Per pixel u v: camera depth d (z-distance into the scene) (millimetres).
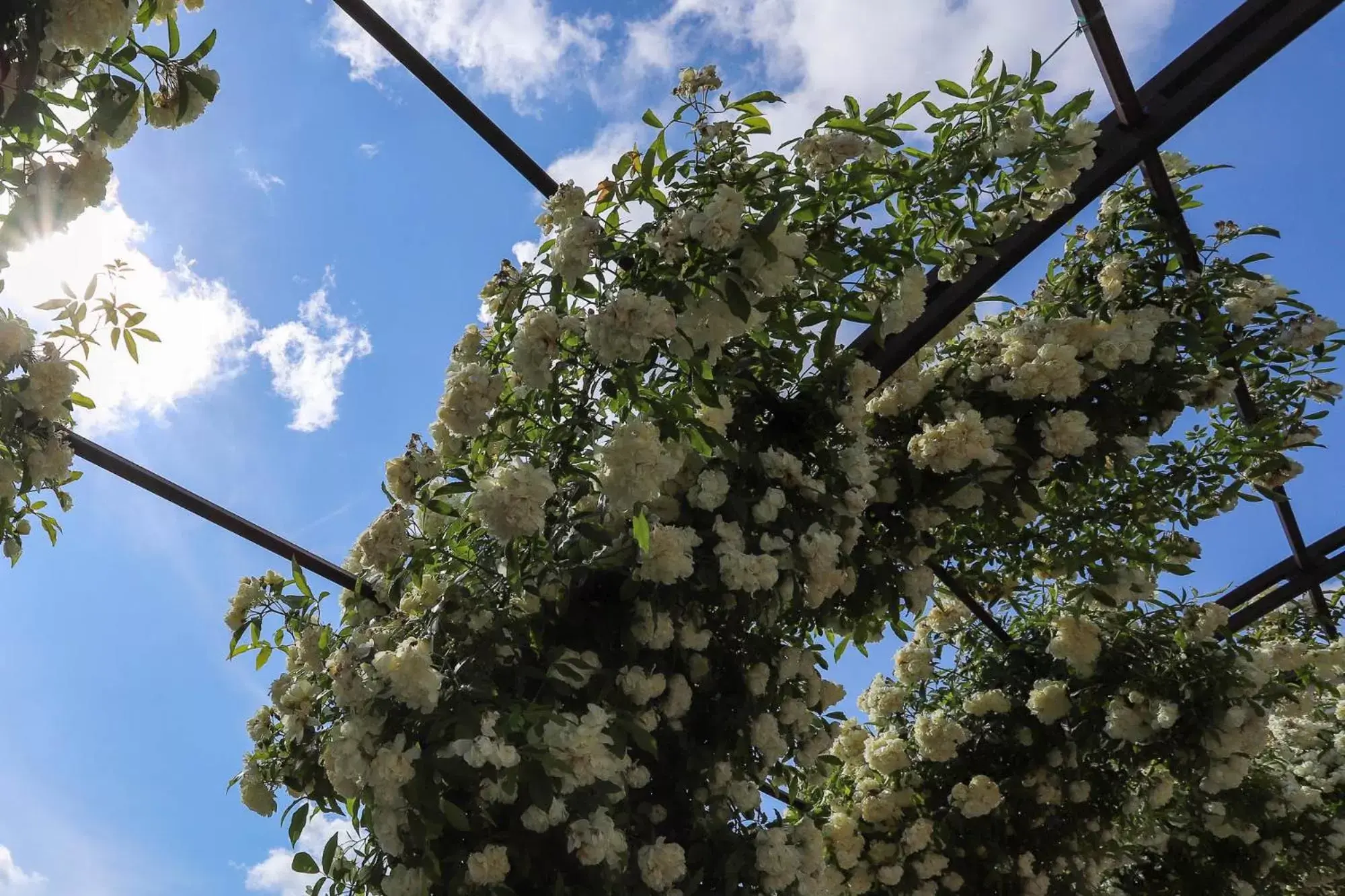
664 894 1723
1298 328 2602
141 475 2035
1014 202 1941
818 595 2000
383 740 1597
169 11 1303
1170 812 3414
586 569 1803
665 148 1677
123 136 1299
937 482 2311
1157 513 2852
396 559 1797
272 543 2193
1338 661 3330
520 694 1684
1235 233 2566
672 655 1935
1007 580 2934
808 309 1887
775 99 1712
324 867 1751
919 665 3135
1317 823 3363
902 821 2914
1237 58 1699
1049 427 2307
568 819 1606
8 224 1232
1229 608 3469
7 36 1080
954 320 2254
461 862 1577
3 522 1853
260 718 1899
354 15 1632
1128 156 1829
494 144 1855
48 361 1598
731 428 2035
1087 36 1720
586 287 1626
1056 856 2947
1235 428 2803
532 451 1839
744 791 1893
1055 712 2871
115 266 1675
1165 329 2508
